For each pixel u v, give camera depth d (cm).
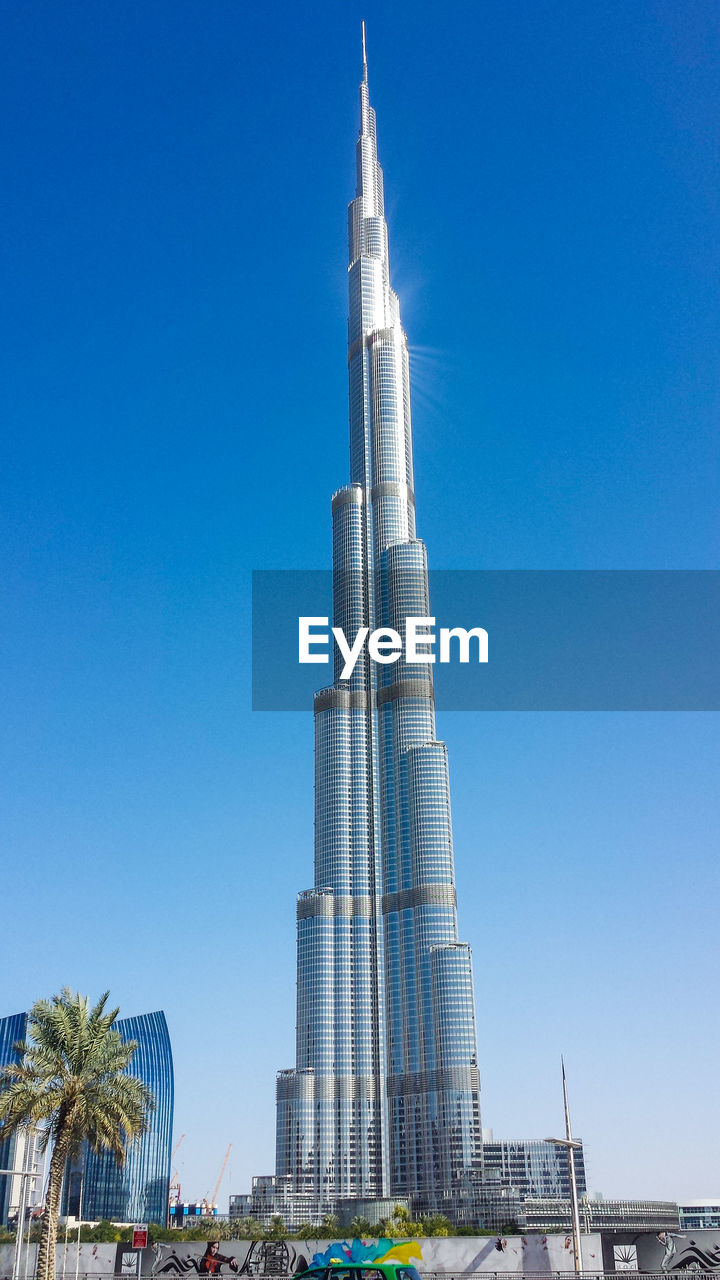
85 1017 6419
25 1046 6297
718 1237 8175
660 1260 8131
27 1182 9012
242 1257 8612
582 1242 8238
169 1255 8794
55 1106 6075
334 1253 8369
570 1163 8025
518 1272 7762
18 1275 8362
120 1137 6331
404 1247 8275
